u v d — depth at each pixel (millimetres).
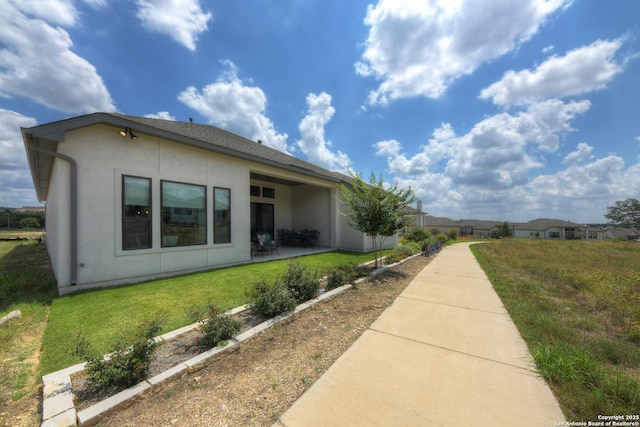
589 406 1963
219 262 7473
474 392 2164
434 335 3303
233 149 7543
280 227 12898
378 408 1966
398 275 6957
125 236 5617
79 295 4727
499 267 8469
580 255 11602
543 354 2623
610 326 3605
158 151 6168
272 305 3678
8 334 3197
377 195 6977
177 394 2174
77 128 4891
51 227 8297
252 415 1908
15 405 2053
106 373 2094
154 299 4535
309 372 2480
